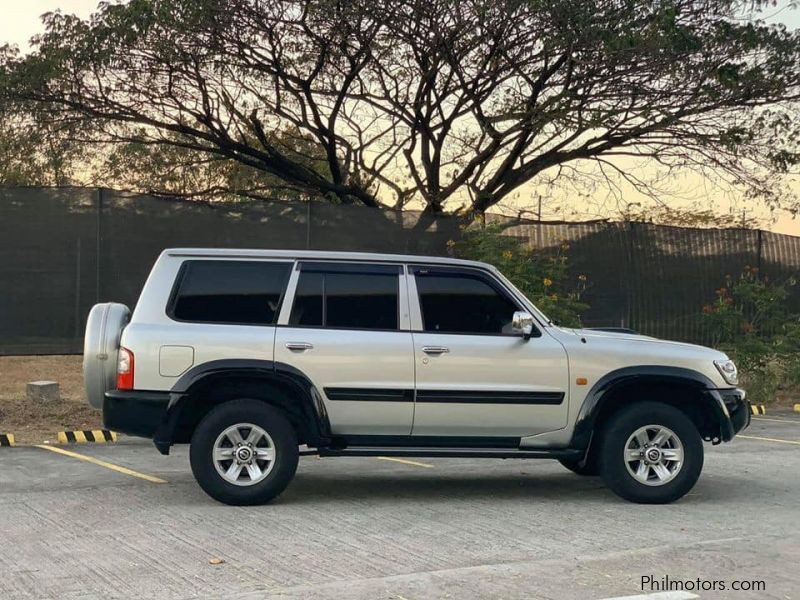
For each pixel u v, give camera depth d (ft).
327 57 61.67
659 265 56.13
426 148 66.44
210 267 25.03
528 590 17.17
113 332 24.89
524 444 25.46
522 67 58.49
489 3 53.26
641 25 53.42
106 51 56.70
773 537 21.63
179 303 24.67
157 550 19.99
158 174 72.49
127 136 66.85
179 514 23.61
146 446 35.63
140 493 26.37
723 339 54.60
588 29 52.44
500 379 25.17
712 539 21.47
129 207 46.21
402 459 33.63
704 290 57.26
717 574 18.39
